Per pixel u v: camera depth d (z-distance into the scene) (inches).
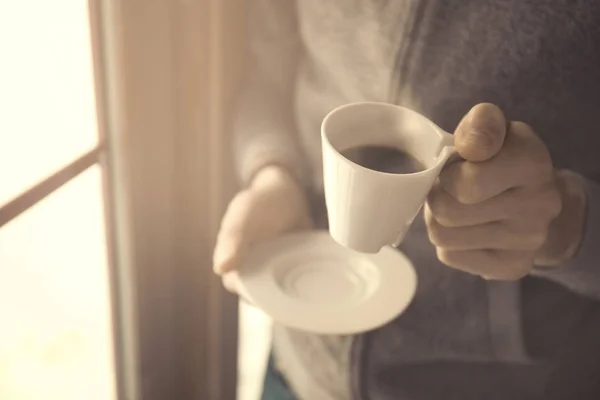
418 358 25.5
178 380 33.9
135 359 30.0
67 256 25.4
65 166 24.2
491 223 19.4
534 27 20.7
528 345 24.7
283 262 23.9
